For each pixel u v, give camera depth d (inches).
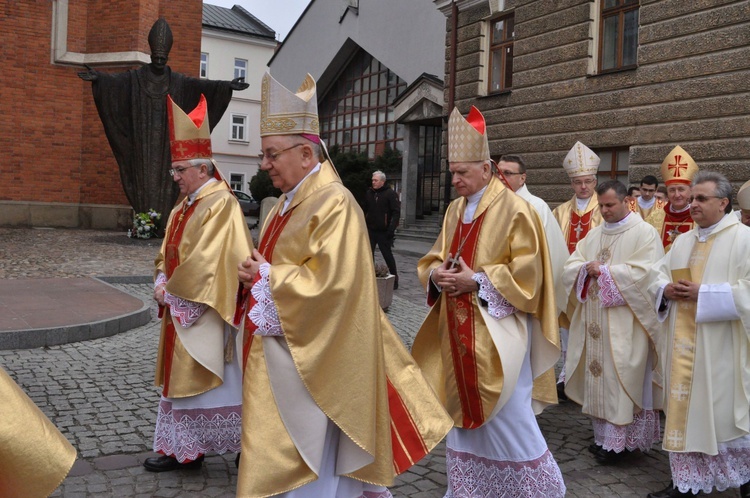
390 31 1227.9
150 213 631.8
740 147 522.6
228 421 168.4
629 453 203.8
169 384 164.9
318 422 115.4
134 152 621.6
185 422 167.0
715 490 179.6
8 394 77.5
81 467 172.1
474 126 157.5
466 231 157.9
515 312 151.3
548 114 697.6
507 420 149.1
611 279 193.9
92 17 743.7
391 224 486.3
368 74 1395.2
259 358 118.5
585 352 201.8
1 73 719.7
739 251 165.2
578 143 282.2
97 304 350.3
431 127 1061.8
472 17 807.7
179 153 172.7
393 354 132.5
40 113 738.8
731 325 163.6
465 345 151.6
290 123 122.9
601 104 637.3
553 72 690.2
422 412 130.3
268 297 115.6
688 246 174.2
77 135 754.8
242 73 1889.8
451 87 840.3
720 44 534.6
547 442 209.5
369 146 1396.4
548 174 698.8
